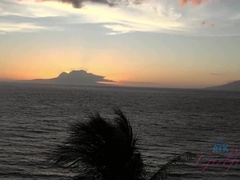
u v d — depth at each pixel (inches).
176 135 2042.3
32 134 1831.9
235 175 1063.0
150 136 1945.1
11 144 1493.6
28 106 3905.0
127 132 248.8
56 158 246.7
